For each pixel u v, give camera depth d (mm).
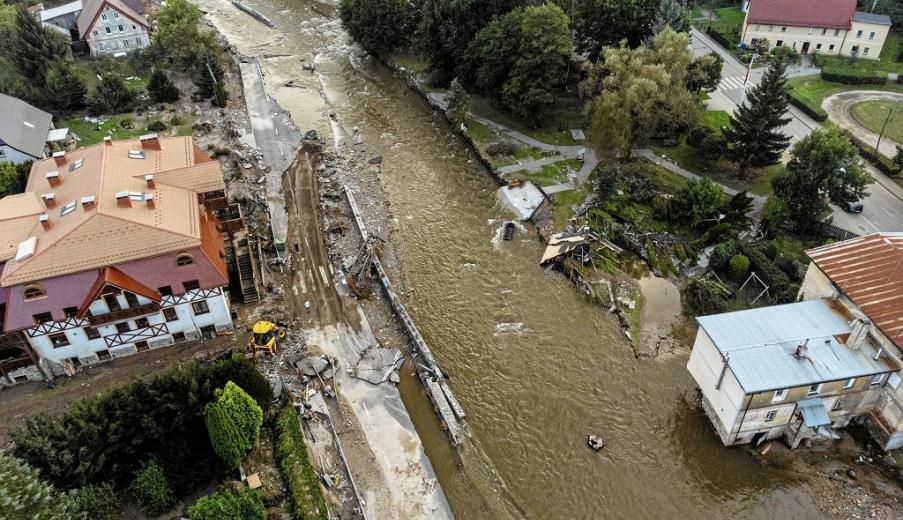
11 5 127562
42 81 102875
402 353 63875
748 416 52344
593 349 65000
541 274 73875
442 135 99438
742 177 84438
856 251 57562
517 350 65125
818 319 55406
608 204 79562
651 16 97562
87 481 47438
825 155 71250
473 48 98500
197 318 61812
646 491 52906
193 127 98000
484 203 85188
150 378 55750
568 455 55594
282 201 82938
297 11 143875
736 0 134375
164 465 49156
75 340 57781
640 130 83312
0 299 55438
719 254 69250
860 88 103750
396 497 51406
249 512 46000
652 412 58844
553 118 98875
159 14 114188
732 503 51844
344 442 55156
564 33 91750
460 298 71062
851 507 50750
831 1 110250
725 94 102438
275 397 57125
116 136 95312
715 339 53875
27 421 47500
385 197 85625
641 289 71000
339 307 68125
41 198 62781
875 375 51812
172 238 57594
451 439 56156
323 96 109938
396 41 115625
